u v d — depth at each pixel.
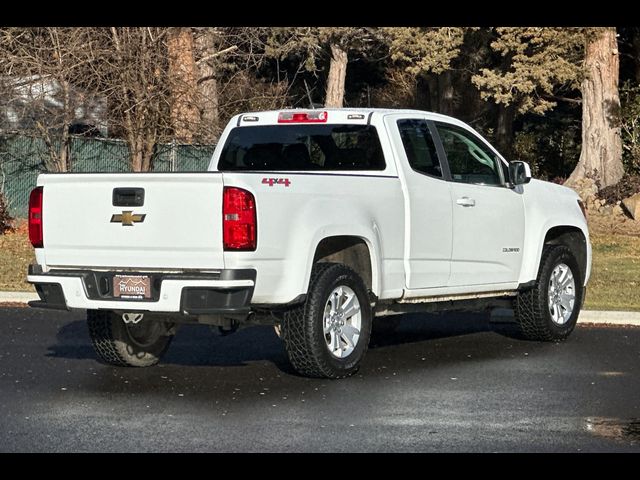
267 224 9.06
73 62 27.45
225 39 31.92
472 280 11.34
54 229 9.60
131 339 10.27
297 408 8.52
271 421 8.05
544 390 9.33
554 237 13.11
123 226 9.27
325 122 11.00
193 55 30.56
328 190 9.69
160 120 28.25
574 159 38.91
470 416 8.26
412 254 10.59
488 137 41.31
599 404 8.73
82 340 12.16
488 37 36.19
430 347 11.83
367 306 10.05
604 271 20.30
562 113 41.44
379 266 10.18
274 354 11.23
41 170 29.12
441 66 33.06
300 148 11.11
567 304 12.36
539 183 12.46
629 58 40.00
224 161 11.45
